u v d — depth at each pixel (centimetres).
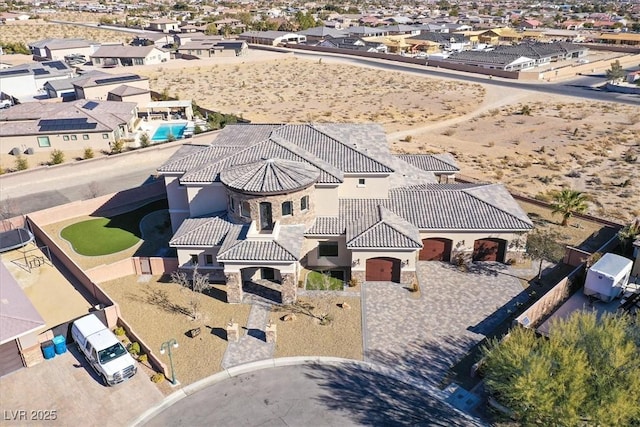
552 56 13625
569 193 4759
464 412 2745
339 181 3931
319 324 3459
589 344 2523
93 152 7069
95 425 2695
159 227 4938
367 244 3741
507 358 2519
